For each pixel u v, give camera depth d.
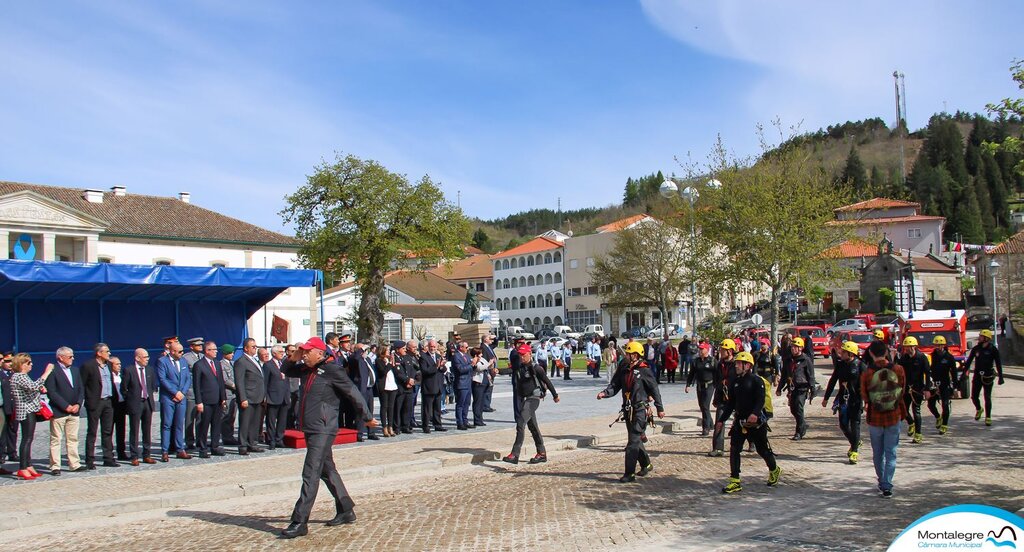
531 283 95.12
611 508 8.98
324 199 44.44
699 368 15.73
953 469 11.02
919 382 13.55
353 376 14.93
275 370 13.72
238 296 25.66
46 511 8.85
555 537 7.67
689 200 29.30
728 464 11.97
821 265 27.97
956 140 138.25
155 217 46.56
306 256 45.97
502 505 9.28
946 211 114.44
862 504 8.94
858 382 11.62
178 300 24.91
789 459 12.30
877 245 29.08
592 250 86.56
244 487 10.31
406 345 16.22
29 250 38.69
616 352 30.92
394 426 15.52
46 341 22.34
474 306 50.69
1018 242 57.56
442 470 12.09
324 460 8.23
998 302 56.81
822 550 7.03
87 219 40.53
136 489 10.12
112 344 23.58
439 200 45.75
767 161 29.09
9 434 11.91
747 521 8.20
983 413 18.06
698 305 58.97
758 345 27.69
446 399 19.48
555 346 33.81
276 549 7.45
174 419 12.66
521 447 13.35
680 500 9.34
